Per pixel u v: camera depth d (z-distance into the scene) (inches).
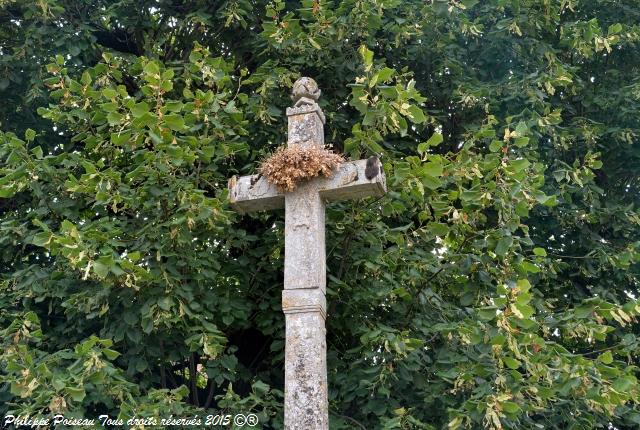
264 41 350.6
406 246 295.1
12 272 327.0
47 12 328.5
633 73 391.9
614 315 250.4
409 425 253.6
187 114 277.9
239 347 325.7
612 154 385.4
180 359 281.6
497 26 362.3
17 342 246.8
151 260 262.4
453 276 286.0
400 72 367.9
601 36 355.6
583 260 358.3
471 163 277.1
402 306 291.3
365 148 254.5
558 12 378.0
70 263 244.2
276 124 335.0
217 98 286.0
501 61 375.9
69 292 279.4
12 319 287.1
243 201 233.9
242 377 303.0
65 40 333.7
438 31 350.9
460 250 278.5
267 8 327.0
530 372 244.1
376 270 273.9
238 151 295.4
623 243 367.2
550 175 363.3
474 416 229.9
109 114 254.8
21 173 274.2
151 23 368.8
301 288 212.5
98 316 275.7
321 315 211.0
